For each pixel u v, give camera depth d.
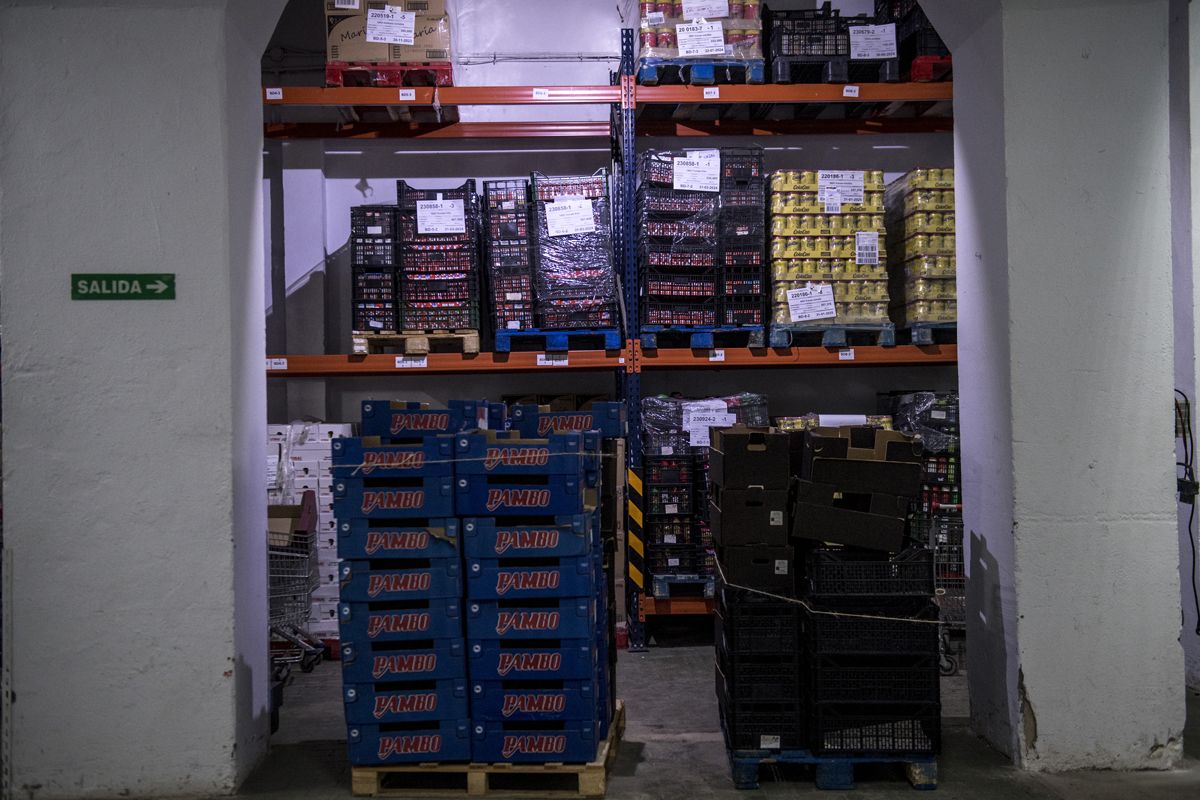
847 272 6.28
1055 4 3.98
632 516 6.24
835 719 3.78
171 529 3.78
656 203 6.20
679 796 3.74
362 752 3.74
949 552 6.16
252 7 4.04
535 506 3.72
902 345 6.41
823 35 6.57
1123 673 3.94
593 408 4.54
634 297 6.31
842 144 7.67
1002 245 4.03
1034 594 3.93
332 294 7.43
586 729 3.71
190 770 3.77
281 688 4.83
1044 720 3.93
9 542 3.75
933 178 6.34
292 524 5.77
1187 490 5.04
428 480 3.74
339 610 3.76
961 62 4.42
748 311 6.28
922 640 3.75
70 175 3.80
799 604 3.88
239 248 3.99
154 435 3.79
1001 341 4.05
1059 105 3.99
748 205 6.26
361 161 7.46
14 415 3.76
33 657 3.74
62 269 3.79
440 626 3.74
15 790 3.73
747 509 3.86
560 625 3.72
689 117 7.16
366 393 7.43
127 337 3.80
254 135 4.24
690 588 6.56
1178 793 3.67
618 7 7.56
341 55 6.25
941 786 3.77
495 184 6.29
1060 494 3.95
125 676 3.76
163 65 3.82
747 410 6.39
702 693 5.24
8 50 3.79
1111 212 3.99
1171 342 3.99
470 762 3.77
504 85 7.56
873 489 3.77
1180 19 4.95
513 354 6.32
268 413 7.27
